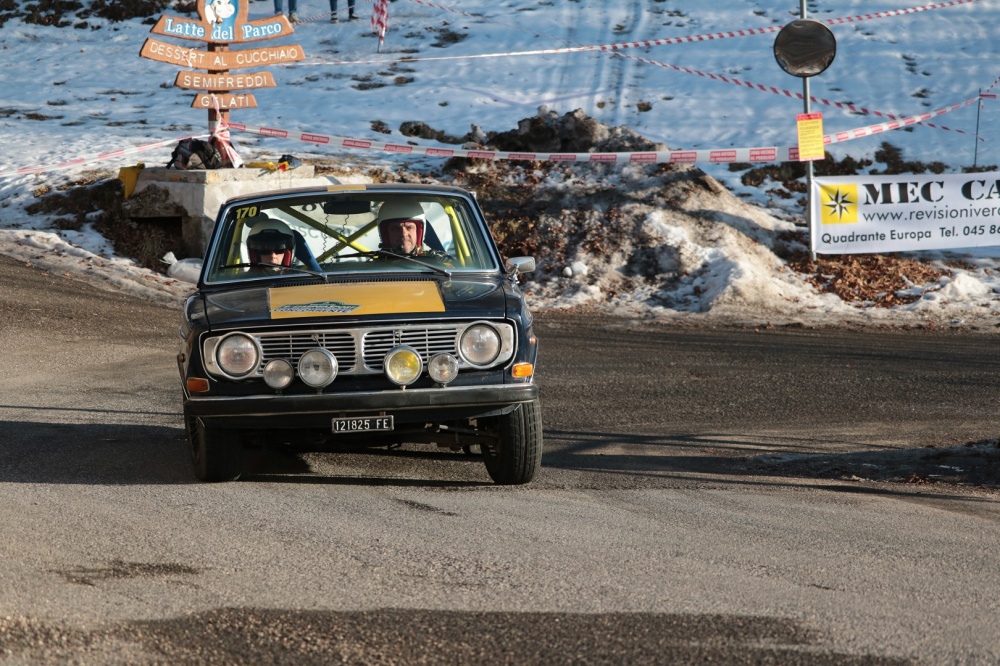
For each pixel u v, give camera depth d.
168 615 14.63
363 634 14.09
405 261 26.52
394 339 23.52
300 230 26.92
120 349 49.66
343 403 23.00
